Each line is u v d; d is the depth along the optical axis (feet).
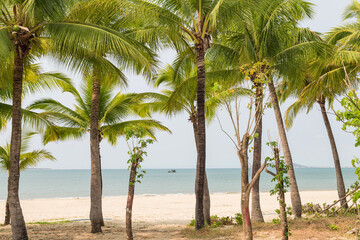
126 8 33.42
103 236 37.78
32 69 41.88
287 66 43.09
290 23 43.27
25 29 29.35
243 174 23.48
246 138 23.65
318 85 45.03
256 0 34.86
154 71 34.40
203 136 39.65
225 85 45.11
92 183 40.96
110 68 35.68
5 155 50.39
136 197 123.75
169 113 50.44
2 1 30.71
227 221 45.34
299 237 30.96
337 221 36.60
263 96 24.52
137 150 29.40
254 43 44.06
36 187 233.14
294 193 45.47
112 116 52.75
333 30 52.65
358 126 11.31
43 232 40.91
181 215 65.05
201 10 38.09
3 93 41.93
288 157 46.14
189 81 45.27
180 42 41.98
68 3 31.89
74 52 30.01
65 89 50.62
